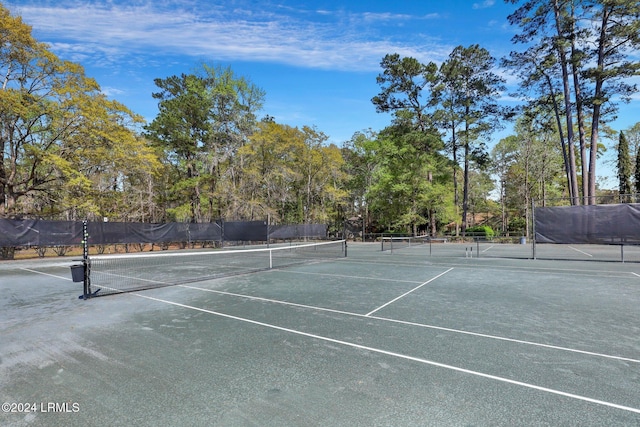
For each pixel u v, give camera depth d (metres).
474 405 2.97
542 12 25.66
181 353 4.31
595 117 25.62
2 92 17.38
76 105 20.06
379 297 7.62
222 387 3.38
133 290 8.75
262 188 32.41
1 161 19.83
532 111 32.31
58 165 19.42
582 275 10.70
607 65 24.53
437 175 36.44
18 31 18.00
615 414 2.80
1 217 18.59
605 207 13.47
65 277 11.63
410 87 35.09
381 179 36.38
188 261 16.53
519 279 10.02
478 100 33.22
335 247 26.09
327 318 5.90
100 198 25.16
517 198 43.03
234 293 8.23
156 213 32.44
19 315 6.29
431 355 4.16
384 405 2.99
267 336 4.95
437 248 24.44
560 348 4.36
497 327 5.29
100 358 4.18
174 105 28.89
